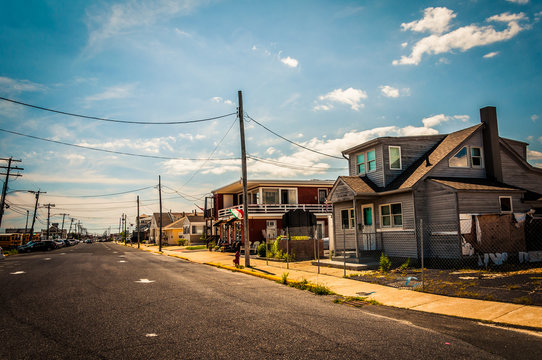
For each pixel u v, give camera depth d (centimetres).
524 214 1612
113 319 751
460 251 1534
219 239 4031
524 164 2066
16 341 603
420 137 2055
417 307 870
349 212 2180
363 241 2036
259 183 3409
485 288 1019
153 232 8356
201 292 1102
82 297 1003
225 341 600
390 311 842
